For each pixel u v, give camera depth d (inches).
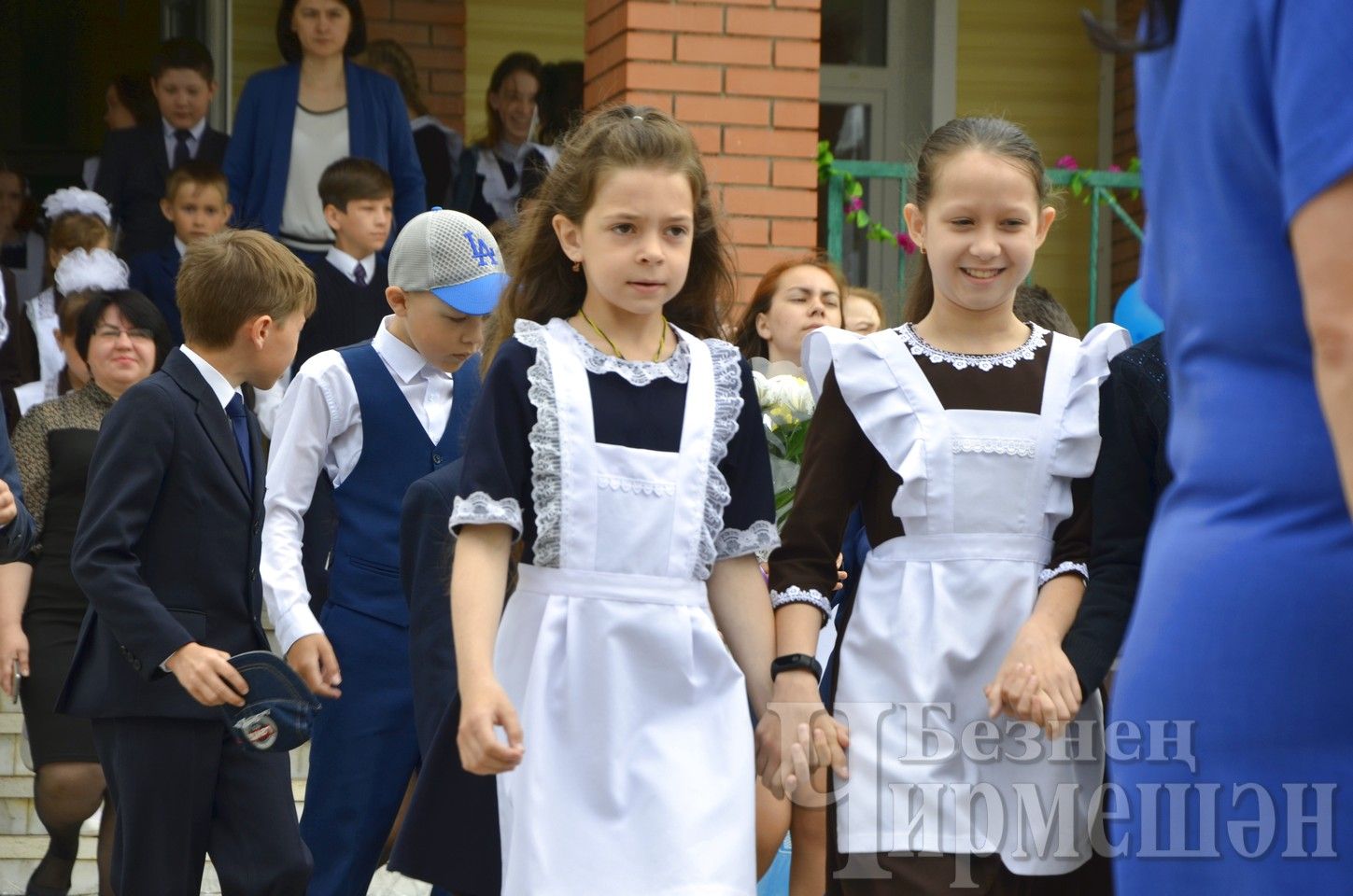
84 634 154.9
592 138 113.0
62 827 204.1
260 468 159.2
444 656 147.6
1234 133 66.8
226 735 153.3
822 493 122.6
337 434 168.7
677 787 104.4
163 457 150.7
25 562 203.5
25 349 281.7
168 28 381.7
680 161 111.4
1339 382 60.8
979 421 119.7
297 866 152.7
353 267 277.0
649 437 109.3
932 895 115.1
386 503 168.7
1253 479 67.5
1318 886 67.2
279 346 159.5
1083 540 120.3
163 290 305.4
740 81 291.7
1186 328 70.6
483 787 110.3
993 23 410.0
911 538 120.6
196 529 151.9
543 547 107.2
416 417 169.8
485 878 109.0
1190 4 69.3
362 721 164.6
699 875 102.1
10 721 241.6
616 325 113.8
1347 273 60.6
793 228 293.6
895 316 336.8
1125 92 405.7
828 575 121.7
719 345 115.4
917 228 129.3
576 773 104.3
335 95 302.8
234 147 301.4
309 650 158.2
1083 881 119.8
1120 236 400.8
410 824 111.1
